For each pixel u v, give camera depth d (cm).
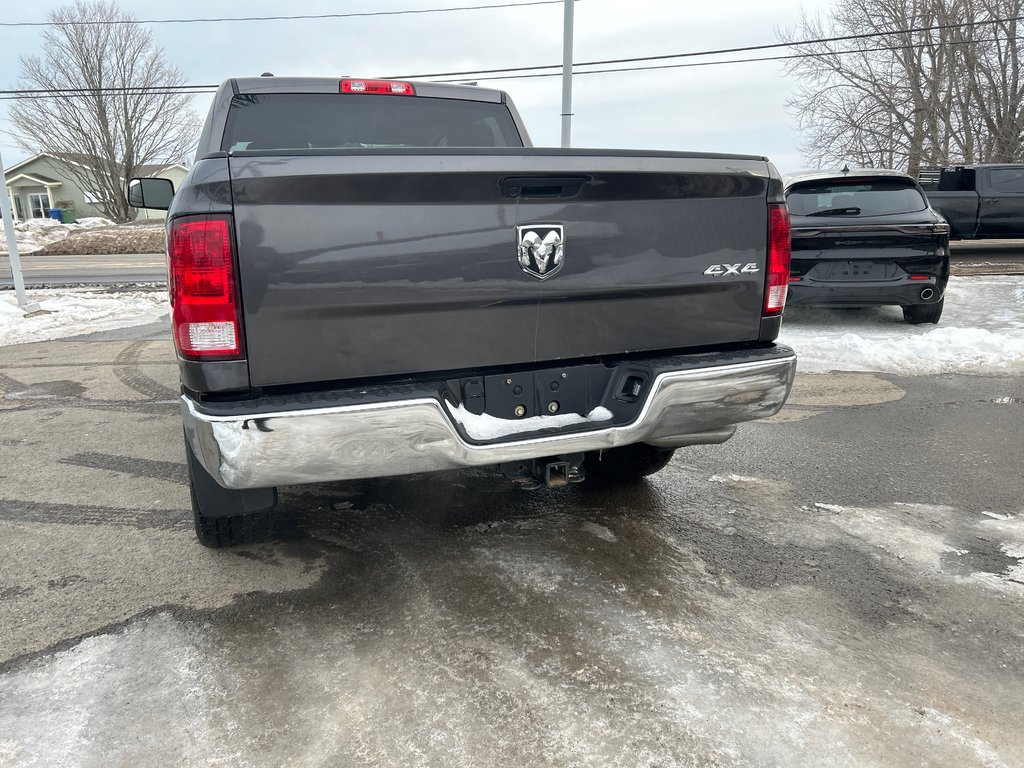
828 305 791
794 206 790
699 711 227
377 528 356
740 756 209
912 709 228
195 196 225
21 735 217
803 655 255
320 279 238
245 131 388
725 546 337
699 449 469
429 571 314
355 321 246
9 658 254
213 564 320
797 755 209
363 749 212
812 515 369
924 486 405
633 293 283
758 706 229
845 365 689
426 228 247
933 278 777
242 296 232
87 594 296
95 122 4544
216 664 251
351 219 238
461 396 273
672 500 389
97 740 215
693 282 291
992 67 3216
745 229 298
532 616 279
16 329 984
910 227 762
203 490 282
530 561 323
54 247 2706
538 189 260
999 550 330
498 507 381
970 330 751
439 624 274
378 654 256
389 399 244
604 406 293
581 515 371
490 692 236
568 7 1462
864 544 337
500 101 445
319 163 231
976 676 244
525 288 264
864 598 292
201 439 236
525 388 281
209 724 222
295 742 214
